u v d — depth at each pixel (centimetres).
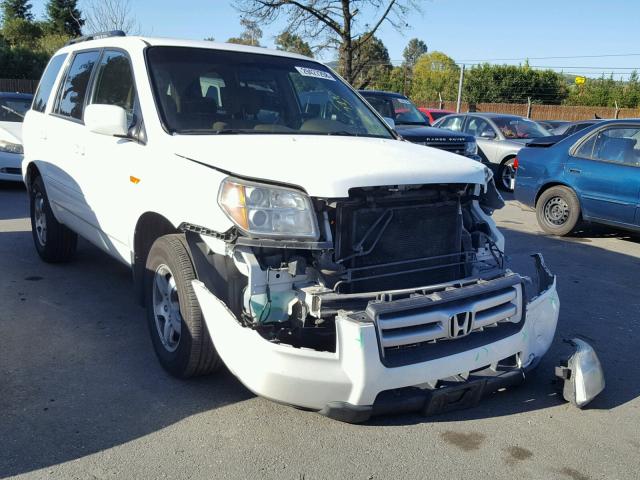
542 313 383
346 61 2330
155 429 343
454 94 4325
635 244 858
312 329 334
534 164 924
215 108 434
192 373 384
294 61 511
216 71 457
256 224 324
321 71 522
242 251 329
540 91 4144
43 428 339
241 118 438
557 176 888
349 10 2262
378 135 476
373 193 344
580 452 337
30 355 430
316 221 327
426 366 326
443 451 331
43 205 622
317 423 354
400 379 320
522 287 369
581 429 360
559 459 330
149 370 412
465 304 341
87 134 502
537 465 324
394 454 327
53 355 431
